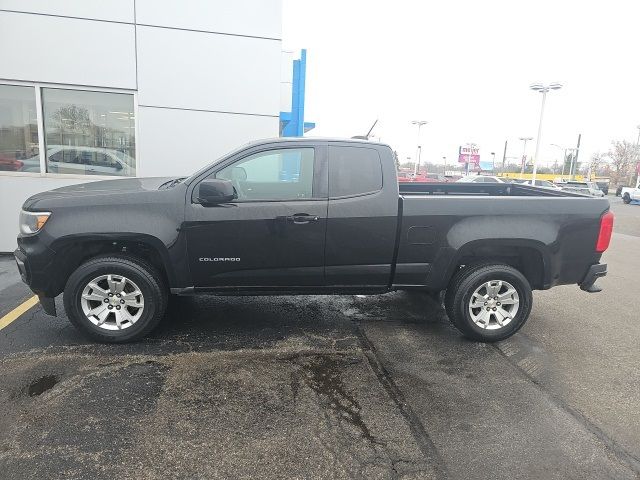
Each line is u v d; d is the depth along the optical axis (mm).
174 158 7379
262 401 3277
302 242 4098
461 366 3953
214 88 7324
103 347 4043
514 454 2803
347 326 4766
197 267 4062
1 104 6895
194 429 2930
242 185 4180
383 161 4195
